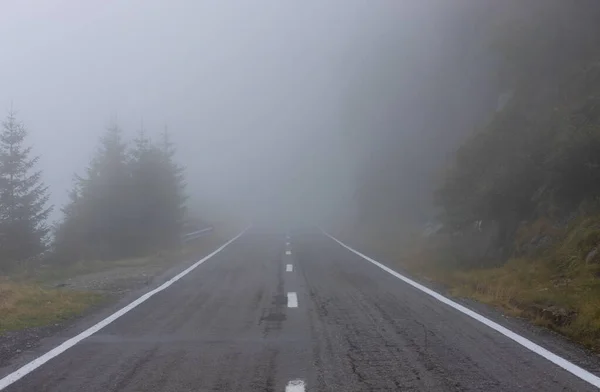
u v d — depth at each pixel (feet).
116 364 25.00
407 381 22.27
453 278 53.36
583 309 32.35
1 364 25.04
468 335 30.53
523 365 24.48
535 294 39.24
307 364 24.84
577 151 52.70
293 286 51.06
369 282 53.62
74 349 27.76
